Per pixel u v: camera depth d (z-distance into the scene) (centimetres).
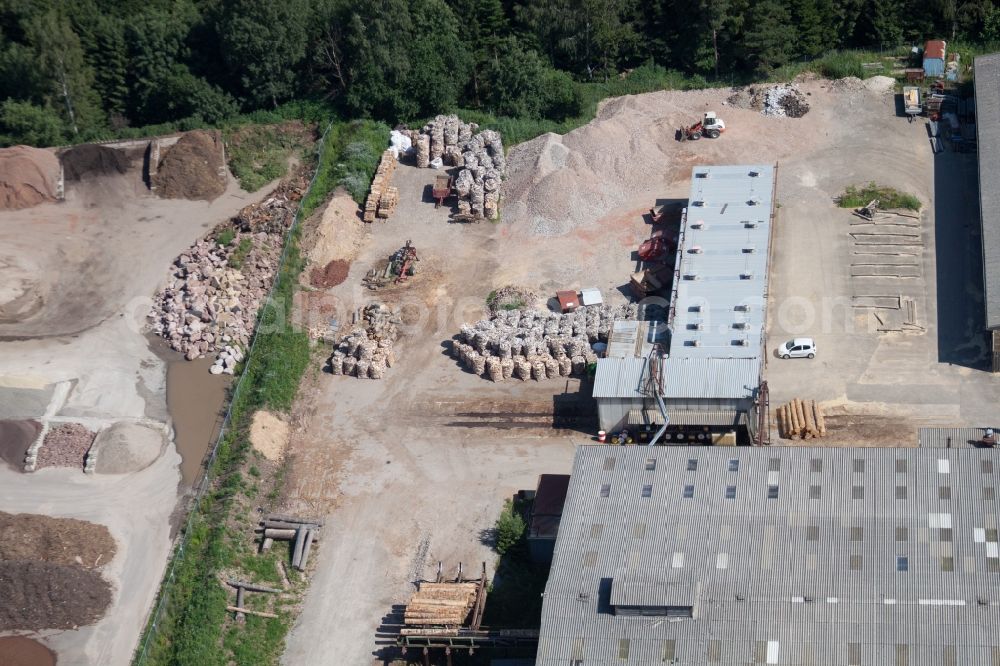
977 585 8325
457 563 9850
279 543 10144
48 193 13512
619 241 12731
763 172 12469
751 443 10369
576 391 11156
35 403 11106
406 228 13162
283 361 11550
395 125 14500
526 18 15175
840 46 15025
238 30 14400
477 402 11188
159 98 14875
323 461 10800
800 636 8219
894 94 14112
